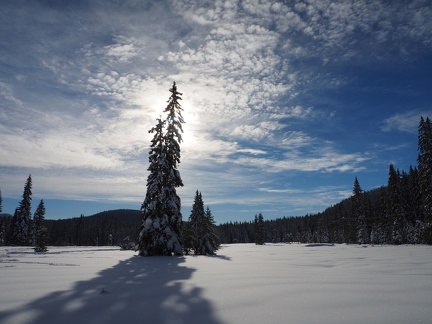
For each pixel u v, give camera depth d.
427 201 37.84
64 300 4.80
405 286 6.16
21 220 56.22
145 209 20.98
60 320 3.79
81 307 4.39
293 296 5.17
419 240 43.22
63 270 9.05
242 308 4.39
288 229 156.75
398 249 24.66
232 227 168.25
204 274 8.33
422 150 39.00
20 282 6.54
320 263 12.61
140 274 8.27
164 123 22.42
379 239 58.81
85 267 10.12
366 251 22.69
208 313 4.12
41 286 6.06
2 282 6.52
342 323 3.71
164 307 4.42
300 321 3.78
